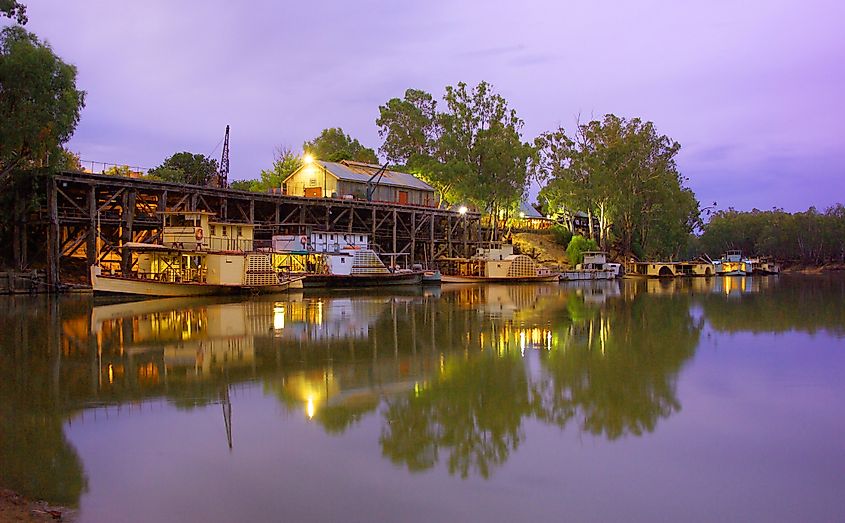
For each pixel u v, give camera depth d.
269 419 13.20
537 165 91.94
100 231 45.34
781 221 136.12
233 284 44.22
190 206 48.44
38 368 18.44
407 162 88.69
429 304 40.12
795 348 22.66
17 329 26.28
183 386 16.19
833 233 127.75
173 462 10.70
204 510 8.85
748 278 89.00
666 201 95.38
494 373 18.02
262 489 9.58
